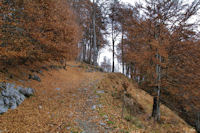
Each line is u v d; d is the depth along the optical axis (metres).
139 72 8.86
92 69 21.42
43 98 7.81
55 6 10.84
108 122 5.83
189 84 7.94
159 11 8.19
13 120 4.95
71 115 6.36
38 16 8.13
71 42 11.78
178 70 8.12
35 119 5.47
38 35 7.25
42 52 8.53
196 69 7.60
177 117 10.68
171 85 8.43
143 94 13.38
